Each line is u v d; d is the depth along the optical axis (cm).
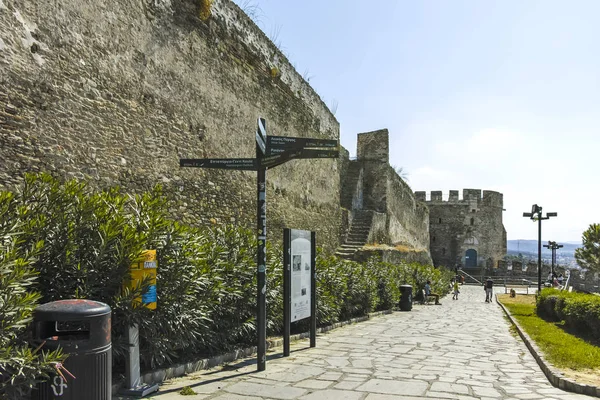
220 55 1174
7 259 358
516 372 673
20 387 364
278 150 644
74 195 542
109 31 820
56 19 716
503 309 1891
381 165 2691
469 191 5006
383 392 529
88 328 425
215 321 696
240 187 1255
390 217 2775
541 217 2052
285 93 1595
